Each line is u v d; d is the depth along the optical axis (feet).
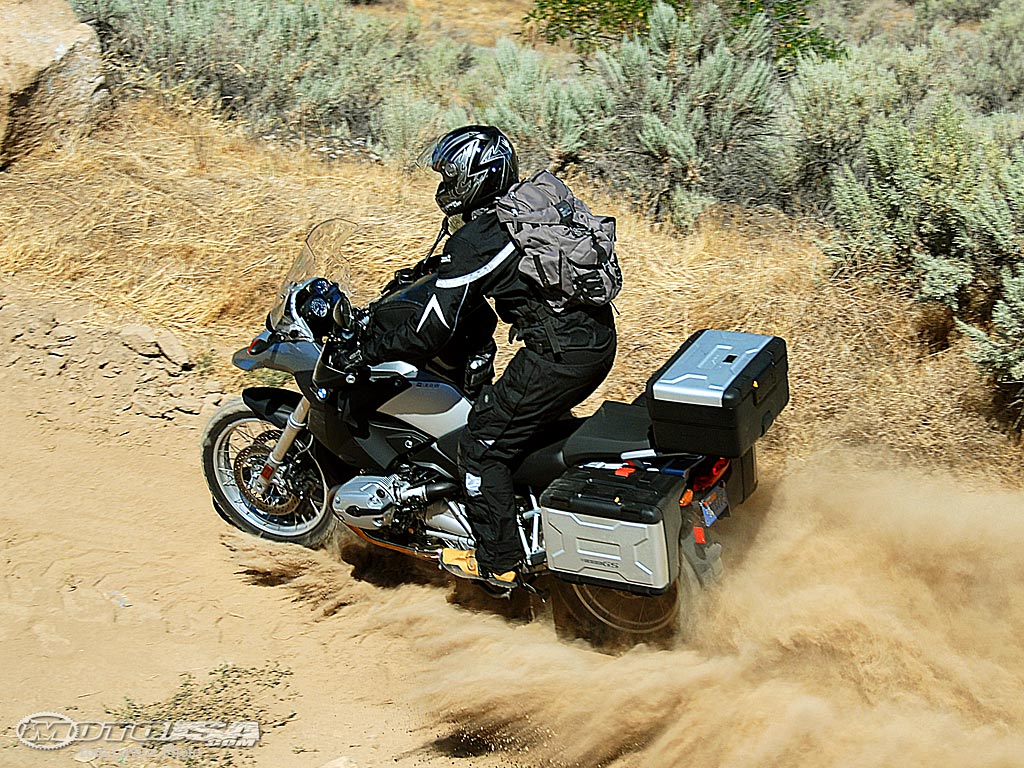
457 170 13.82
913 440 19.52
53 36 32.53
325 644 15.74
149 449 20.67
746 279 24.82
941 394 20.63
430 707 14.21
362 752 13.21
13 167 30.81
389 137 33.96
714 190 30.63
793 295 23.56
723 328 22.91
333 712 14.06
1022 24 48.75
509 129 32.45
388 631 16.07
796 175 30.55
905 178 23.76
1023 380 19.45
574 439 14.37
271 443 18.13
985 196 22.09
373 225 28.02
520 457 14.65
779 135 31.65
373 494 15.60
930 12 58.44
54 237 26.53
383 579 17.28
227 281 25.13
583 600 15.44
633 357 22.13
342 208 29.14
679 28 33.32
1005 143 29.84
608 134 32.32
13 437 20.80
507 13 64.23
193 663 14.99
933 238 23.20
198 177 30.78
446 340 13.83
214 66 37.60
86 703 13.85
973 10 58.54
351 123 37.99
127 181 29.96
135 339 22.50
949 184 23.25
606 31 40.88
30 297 24.17
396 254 26.50
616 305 24.18
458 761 13.12
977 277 22.20
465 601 16.65
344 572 17.38
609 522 13.19
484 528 14.58
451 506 15.57
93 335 22.88
